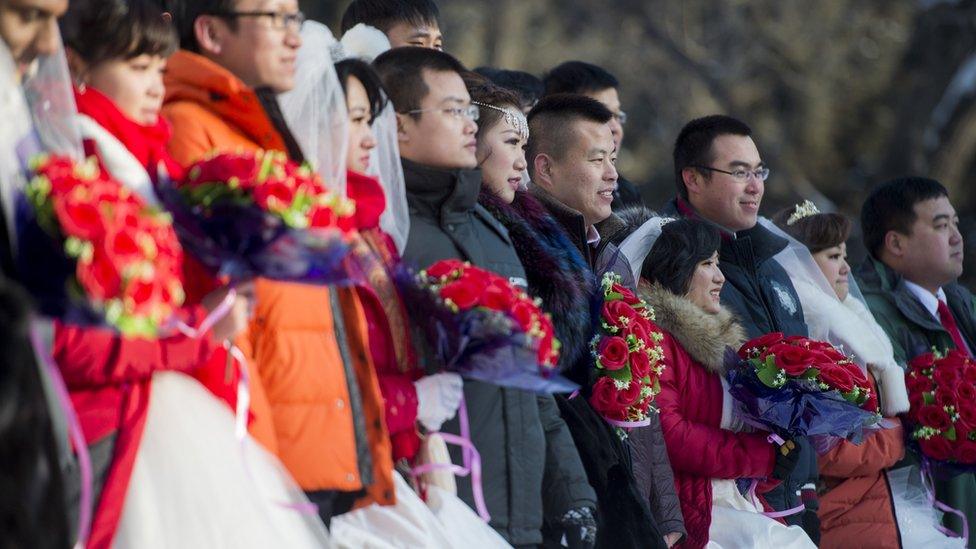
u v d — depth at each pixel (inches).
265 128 476.1
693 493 654.5
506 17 2324.1
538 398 563.2
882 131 2362.2
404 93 560.1
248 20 483.5
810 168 2356.1
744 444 663.8
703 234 695.7
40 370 362.3
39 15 411.8
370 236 515.8
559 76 871.1
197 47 492.7
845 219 820.0
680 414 658.2
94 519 394.3
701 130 786.8
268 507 421.4
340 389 461.1
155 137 447.5
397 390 497.7
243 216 407.2
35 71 415.2
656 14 2454.5
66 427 390.0
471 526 507.2
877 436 777.6
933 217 901.2
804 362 671.8
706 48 2445.9
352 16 732.0
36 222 372.5
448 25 2304.4
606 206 689.6
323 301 464.1
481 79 629.3
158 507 406.6
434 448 512.7
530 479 536.7
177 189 415.8
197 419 416.2
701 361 667.4
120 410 406.3
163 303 377.4
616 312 620.4
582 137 684.7
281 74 487.8
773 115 2380.7
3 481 341.1
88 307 369.7
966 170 2250.2
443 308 502.9
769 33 2426.2
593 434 599.5
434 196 555.2
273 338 451.8
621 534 589.0
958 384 797.2
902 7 2416.3
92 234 368.5
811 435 705.0
